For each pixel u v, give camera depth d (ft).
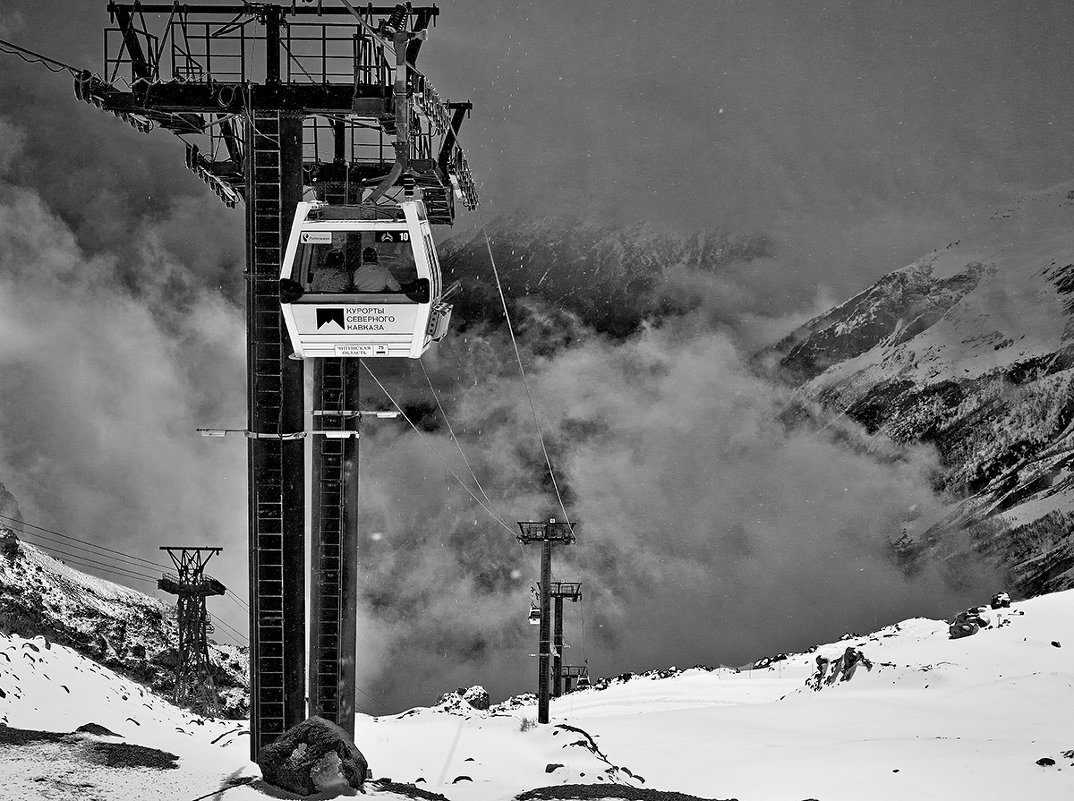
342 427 195.00
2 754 164.25
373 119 186.91
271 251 188.14
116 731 213.05
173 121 195.21
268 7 185.68
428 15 182.60
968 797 368.27
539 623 508.53
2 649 248.11
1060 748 454.40
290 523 190.49
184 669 604.49
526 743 289.53
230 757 199.00
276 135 186.70
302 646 192.54
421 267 141.38
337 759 161.79
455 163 219.00
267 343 189.26
